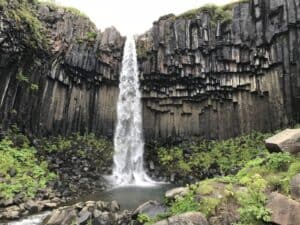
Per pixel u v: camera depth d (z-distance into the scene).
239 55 23.59
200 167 23.39
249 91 23.92
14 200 14.34
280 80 22.25
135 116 27.30
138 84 27.23
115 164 25.20
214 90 25.05
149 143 26.62
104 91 26.98
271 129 22.80
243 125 24.06
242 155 22.39
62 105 23.95
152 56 26.58
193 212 9.29
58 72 23.50
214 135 25.17
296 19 21.12
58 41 23.27
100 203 13.08
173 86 26.34
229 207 9.47
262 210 8.84
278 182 9.88
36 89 21.67
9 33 18.73
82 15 25.94
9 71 19.62
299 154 11.43
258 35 22.72
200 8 25.27
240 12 23.73
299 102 21.38
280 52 22.08
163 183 22.73
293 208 8.67
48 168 19.66
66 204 15.60
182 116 26.42
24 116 21.16
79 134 24.91
